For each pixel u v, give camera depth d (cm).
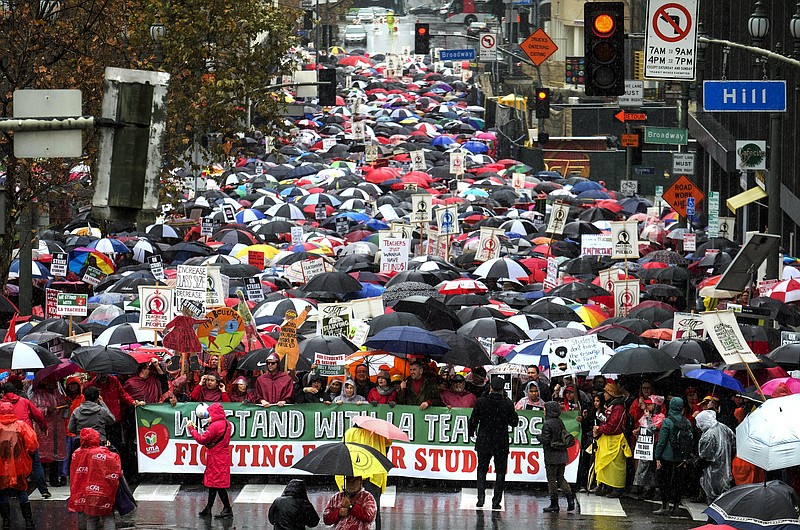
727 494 3716
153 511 5094
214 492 5025
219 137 13038
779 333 6366
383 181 15375
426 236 10369
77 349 5772
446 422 5644
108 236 10294
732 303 7812
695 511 5294
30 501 5262
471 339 5741
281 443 5631
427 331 5641
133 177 3359
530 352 5841
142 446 5606
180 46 11444
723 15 16800
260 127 12656
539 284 8594
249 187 15000
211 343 5594
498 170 17750
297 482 3938
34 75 7550
